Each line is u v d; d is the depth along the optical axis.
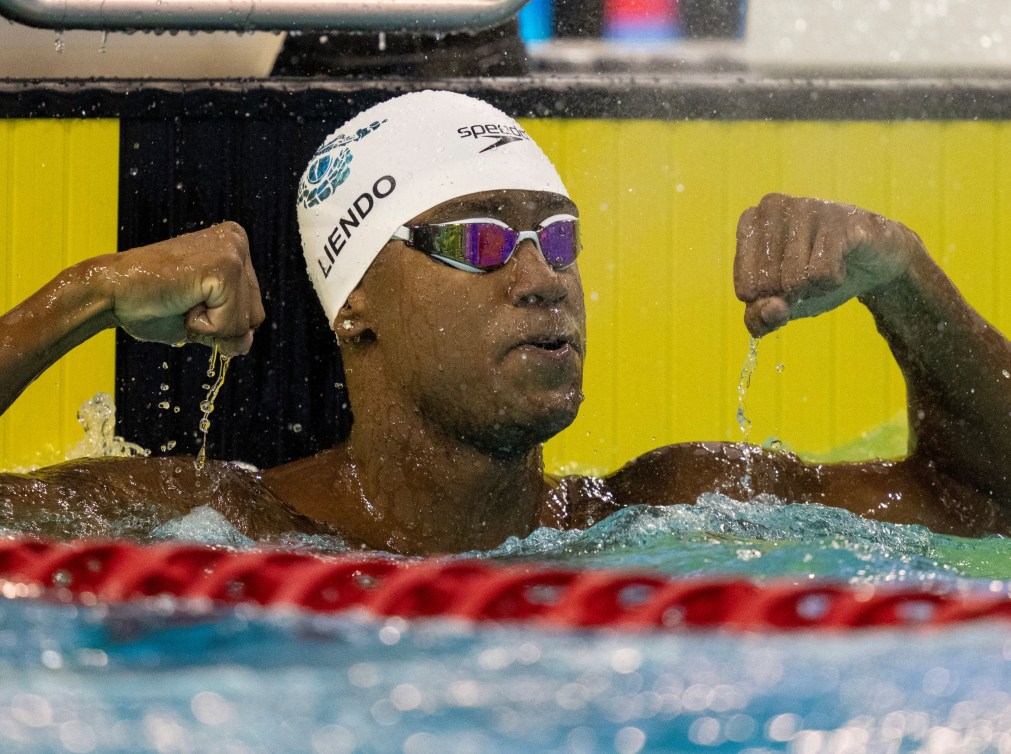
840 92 10.94
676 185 10.97
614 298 11.03
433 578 5.48
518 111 10.91
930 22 11.84
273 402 10.97
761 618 5.02
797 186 10.97
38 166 10.96
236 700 4.01
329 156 7.49
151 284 6.54
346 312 7.29
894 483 7.92
